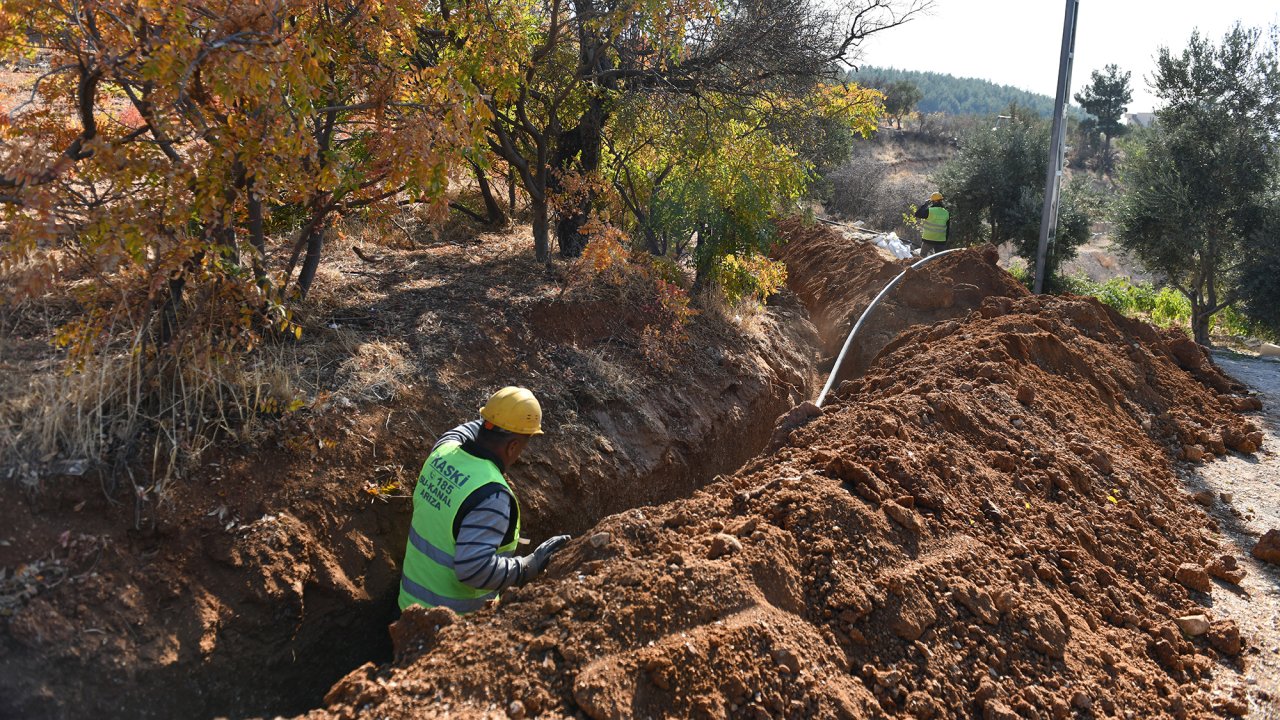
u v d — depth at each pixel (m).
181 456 3.94
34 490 3.48
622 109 8.30
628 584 3.00
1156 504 4.95
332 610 4.02
